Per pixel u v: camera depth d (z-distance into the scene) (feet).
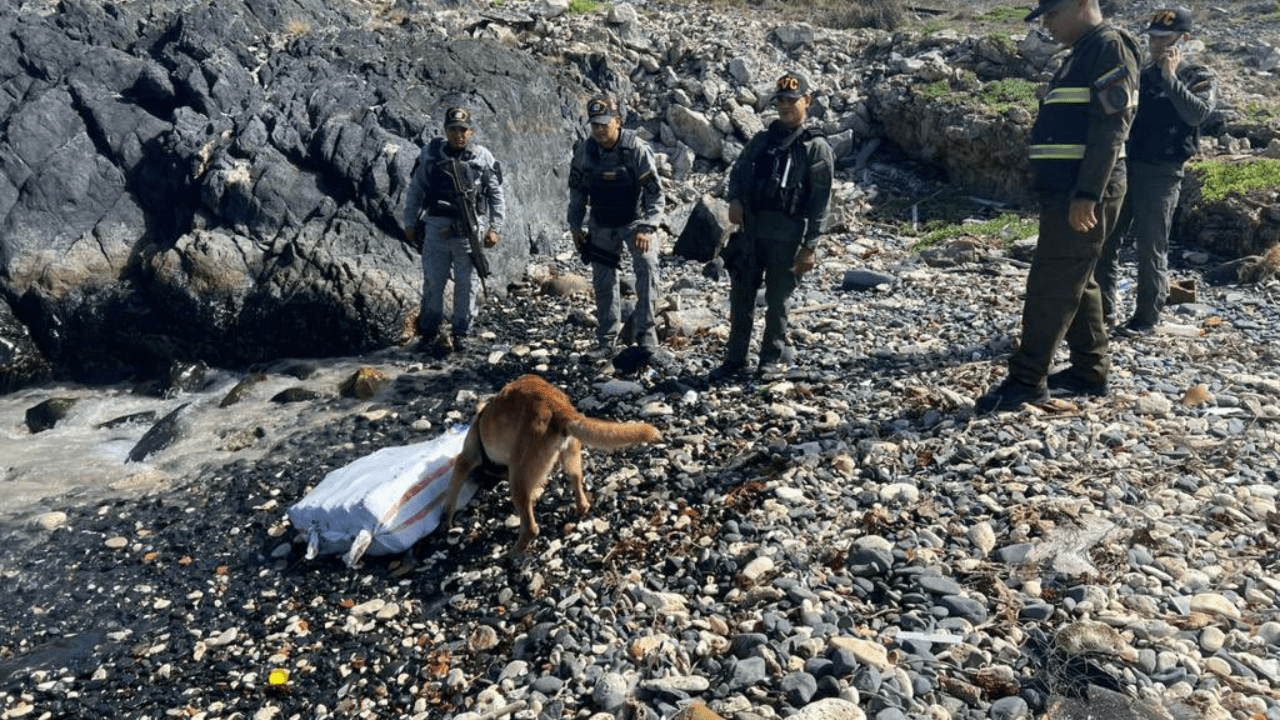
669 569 15.28
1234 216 29.22
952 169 38.04
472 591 15.90
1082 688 11.33
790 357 22.72
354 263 28.25
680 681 12.12
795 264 20.99
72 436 24.06
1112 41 15.90
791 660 12.32
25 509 19.98
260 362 27.89
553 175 36.06
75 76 32.50
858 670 11.83
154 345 28.25
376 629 15.37
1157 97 21.47
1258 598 12.89
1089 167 16.11
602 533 16.83
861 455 17.74
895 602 13.50
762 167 20.10
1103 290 23.70
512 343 26.81
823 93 41.93
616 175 22.79
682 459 18.79
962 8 50.90
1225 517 14.79
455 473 17.46
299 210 29.32
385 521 16.88
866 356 23.34
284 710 13.78
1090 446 17.24
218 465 21.45
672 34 44.45
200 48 34.01
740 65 41.52
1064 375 19.75
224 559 17.95
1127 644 11.99
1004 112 35.78
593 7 46.68
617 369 23.71
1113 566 13.71
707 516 16.61
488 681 13.46
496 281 30.14
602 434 15.75
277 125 31.12
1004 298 27.04
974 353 22.90
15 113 30.99
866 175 39.09
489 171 25.40
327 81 33.50
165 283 27.81
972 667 11.96
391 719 13.21
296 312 27.76
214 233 28.68
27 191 29.68
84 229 29.66
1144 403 18.80
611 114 22.35
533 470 16.25
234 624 16.01
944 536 14.99
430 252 25.61
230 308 27.89
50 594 17.19
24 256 28.76
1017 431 17.92
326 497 17.62
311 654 14.94
